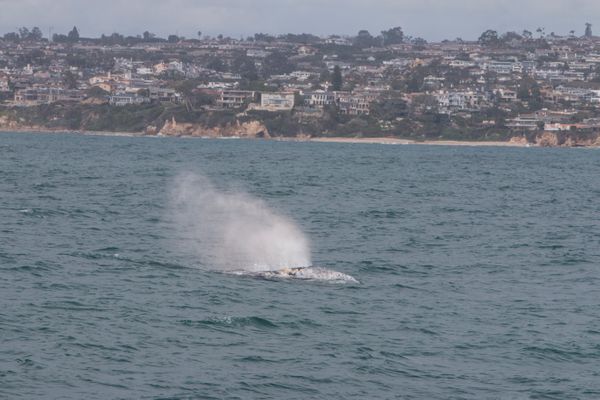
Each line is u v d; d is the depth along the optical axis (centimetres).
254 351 11669
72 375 10525
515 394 10600
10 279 15112
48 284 14862
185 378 10606
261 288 15288
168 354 11400
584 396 10606
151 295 14388
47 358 11012
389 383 10775
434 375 11100
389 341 12338
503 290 15938
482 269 18062
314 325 12988
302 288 15412
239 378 10681
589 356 12006
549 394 10631
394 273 17312
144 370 10812
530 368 11488
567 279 17162
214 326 12694
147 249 19462
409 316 13725
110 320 12738
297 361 11344
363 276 16888
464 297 15225
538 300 15138
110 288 14788
